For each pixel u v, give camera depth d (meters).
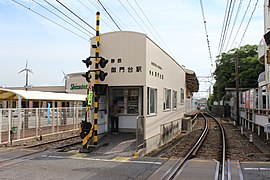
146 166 8.87
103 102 13.75
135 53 12.78
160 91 15.52
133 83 12.73
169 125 18.12
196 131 25.72
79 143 14.88
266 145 15.66
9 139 14.00
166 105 17.34
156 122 14.49
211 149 14.62
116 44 12.99
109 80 13.00
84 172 8.10
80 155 10.69
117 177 7.58
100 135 13.36
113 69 12.98
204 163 9.34
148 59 13.10
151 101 13.88
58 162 9.45
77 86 38.03
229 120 41.41
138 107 14.31
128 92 14.51
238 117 32.09
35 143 14.58
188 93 35.22
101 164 9.13
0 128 13.43
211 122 36.91
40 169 8.45
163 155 12.39
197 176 7.66
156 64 14.61
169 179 7.38
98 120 13.23
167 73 17.55
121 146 11.79
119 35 12.98
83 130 11.41
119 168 8.59
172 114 19.34
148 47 13.12
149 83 13.23
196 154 12.77
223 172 8.13
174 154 12.70
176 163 9.30
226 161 10.16
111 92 14.52
